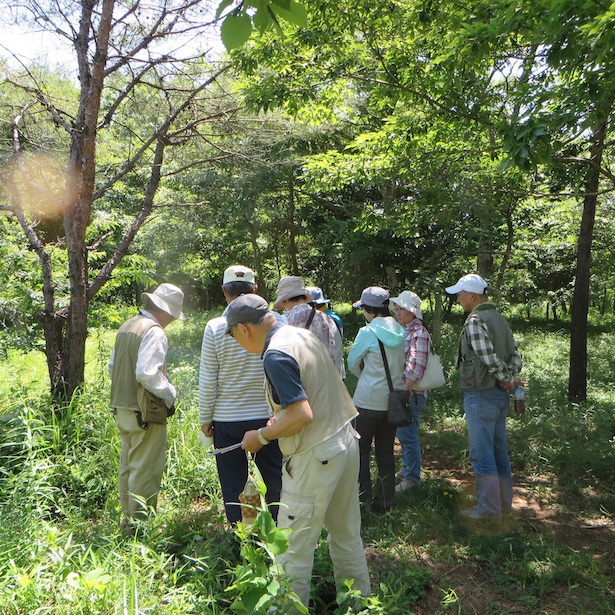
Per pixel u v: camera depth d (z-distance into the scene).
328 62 6.77
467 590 3.41
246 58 6.64
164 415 3.85
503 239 13.30
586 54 4.27
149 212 6.43
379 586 3.32
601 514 4.60
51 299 5.80
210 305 24.73
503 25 4.28
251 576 2.29
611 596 3.35
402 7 6.11
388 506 4.38
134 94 6.70
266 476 3.74
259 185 14.10
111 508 4.21
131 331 3.85
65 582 2.79
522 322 21.45
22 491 3.94
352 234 13.84
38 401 5.47
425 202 7.66
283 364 2.69
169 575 3.18
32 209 6.43
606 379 9.98
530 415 7.12
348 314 21.16
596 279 19.12
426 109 6.77
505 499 4.46
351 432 2.90
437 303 13.96
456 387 8.84
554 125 4.17
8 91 6.21
